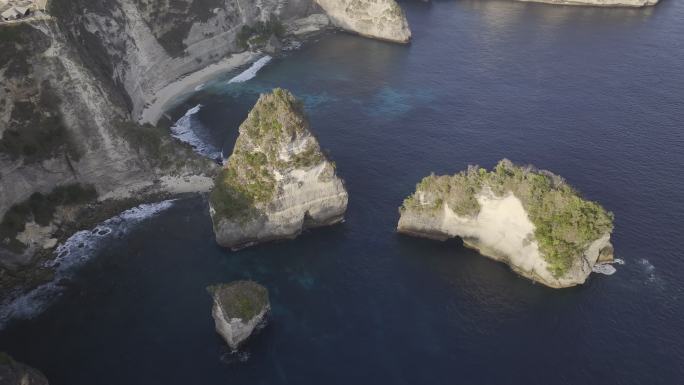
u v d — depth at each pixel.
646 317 63.84
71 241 77.12
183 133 103.19
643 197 84.31
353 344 61.44
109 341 62.09
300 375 57.97
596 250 69.00
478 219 73.00
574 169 91.25
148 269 72.19
